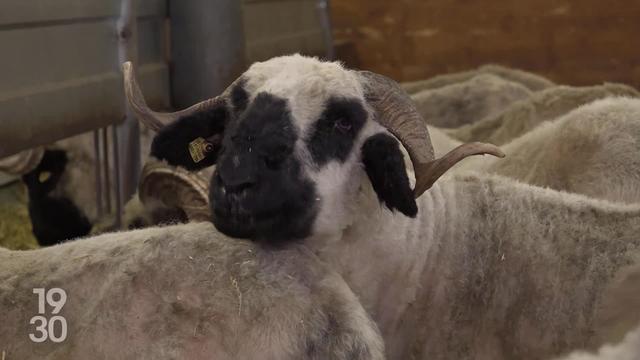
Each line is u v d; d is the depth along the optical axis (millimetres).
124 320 1945
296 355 1913
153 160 3576
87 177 5055
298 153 2373
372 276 2762
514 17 7766
